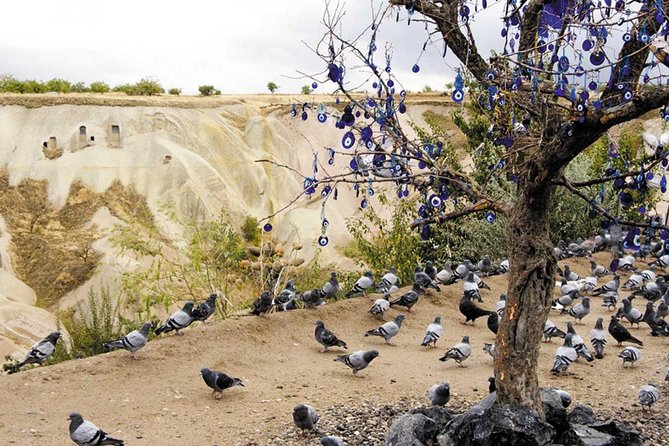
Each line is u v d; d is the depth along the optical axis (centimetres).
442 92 8212
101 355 1286
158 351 1320
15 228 6331
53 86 8369
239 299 1864
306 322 1584
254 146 7525
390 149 841
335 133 7719
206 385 1223
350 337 1574
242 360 1352
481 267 2239
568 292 2020
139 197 6612
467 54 831
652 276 2248
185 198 6438
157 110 7388
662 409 1132
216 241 1964
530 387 813
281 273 1948
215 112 7744
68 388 1161
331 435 984
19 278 5897
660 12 691
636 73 782
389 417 1063
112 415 1081
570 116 739
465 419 815
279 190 7125
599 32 730
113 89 8688
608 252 2720
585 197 859
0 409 1068
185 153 6900
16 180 6769
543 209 815
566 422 844
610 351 1580
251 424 1054
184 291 1983
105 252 5900
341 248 5906
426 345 1517
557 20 826
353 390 1220
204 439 998
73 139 7106
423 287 1894
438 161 890
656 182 823
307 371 1330
